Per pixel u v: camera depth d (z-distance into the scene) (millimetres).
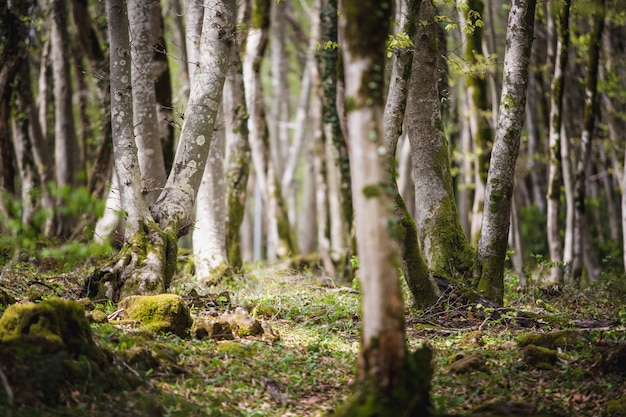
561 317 11352
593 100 18516
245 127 18484
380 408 5219
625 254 18719
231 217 18344
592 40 18375
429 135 12219
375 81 5418
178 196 11344
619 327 10414
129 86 11086
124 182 10898
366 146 5367
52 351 6316
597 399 7195
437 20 11562
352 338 10008
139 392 6637
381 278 5266
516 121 11352
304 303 12391
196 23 14562
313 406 7074
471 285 11758
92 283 10242
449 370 8156
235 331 9148
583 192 18641
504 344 9477
